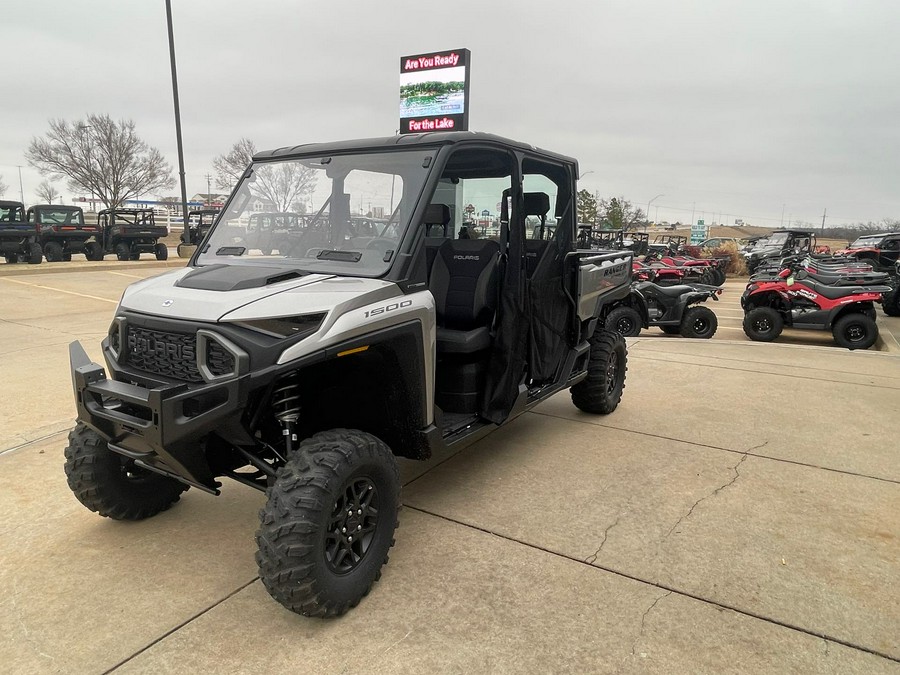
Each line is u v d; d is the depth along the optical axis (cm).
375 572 285
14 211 2056
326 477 254
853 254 2236
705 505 378
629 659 245
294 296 269
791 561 316
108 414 267
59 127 4138
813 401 605
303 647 251
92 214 6219
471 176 426
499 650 250
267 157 377
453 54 1961
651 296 1170
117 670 238
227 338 249
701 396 623
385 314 286
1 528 343
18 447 454
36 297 1312
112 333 309
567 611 274
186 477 279
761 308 1137
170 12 2156
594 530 346
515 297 377
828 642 255
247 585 294
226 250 355
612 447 477
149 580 297
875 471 431
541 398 438
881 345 1116
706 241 3703
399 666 241
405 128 2073
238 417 254
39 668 238
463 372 378
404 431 323
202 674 236
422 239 318
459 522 355
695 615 272
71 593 286
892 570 308
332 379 306
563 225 477
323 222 344
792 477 420
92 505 330
